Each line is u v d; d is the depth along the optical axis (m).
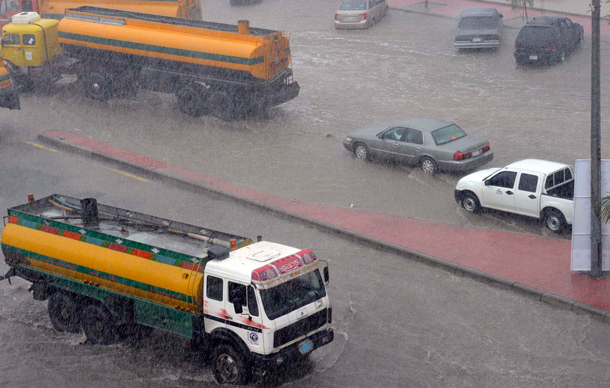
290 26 39.19
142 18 26.91
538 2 41.38
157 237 12.43
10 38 27.31
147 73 25.41
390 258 16.00
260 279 10.45
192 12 30.53
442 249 16.05
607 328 12.91
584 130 23.58
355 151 22.03
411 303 14.01
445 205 18.69
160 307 11.42
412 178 20.47
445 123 21.00
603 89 27.45
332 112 26.42
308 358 12.14
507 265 15.20
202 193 19.89
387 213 18.23
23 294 14.59
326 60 32.91
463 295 14.28
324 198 19.30
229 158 22.27
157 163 21.67
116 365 11.96
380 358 12.12
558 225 16.62
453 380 11.44
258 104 24.31
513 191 17.19
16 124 25.03
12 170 21.03
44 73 27.64
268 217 18.36
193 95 25.33
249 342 10.66
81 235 12.31
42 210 13.72
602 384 11.22
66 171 21.17
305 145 23.36
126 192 19.81
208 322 11.09
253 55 23.36
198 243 12.14
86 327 12.55
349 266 15.65
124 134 24.19
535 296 14.02
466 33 32.41
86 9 27.67
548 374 11.55
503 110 25.75
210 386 11.26
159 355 12.27
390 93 28.22
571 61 31.09
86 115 26.02
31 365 12.00
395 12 41.47
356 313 13.66
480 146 20.16
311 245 16.72
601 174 14.14
